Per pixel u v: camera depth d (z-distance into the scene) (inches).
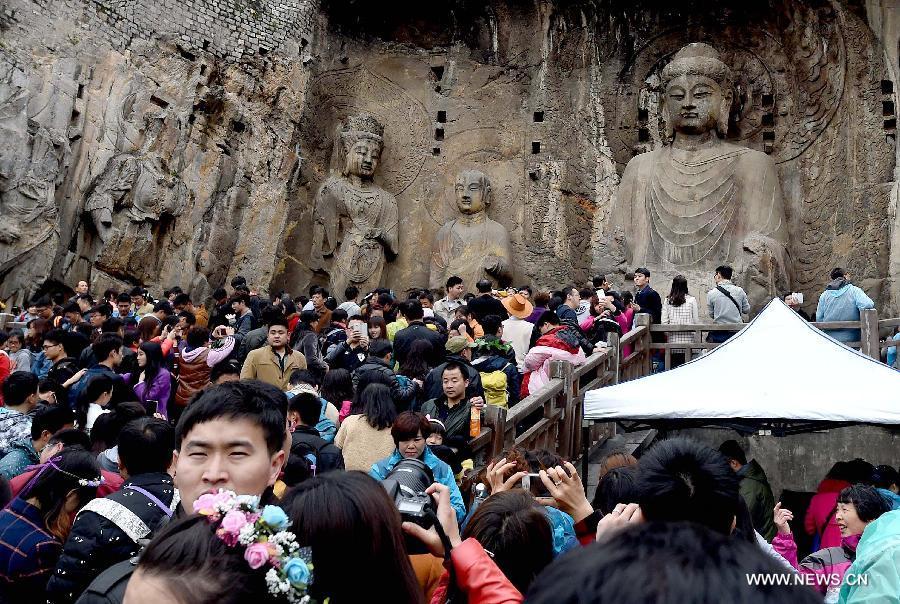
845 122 665.6
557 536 166.1
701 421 311.4
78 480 171.8
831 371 288.0
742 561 55.1
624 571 54.3
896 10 645.3
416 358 320.5
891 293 605.6
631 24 740.0
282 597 84.5
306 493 103.0
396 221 719.1
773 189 666.8
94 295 564.7
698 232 663.1
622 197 694.5
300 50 703.1
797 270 673.6
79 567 141.6
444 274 689.0
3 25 538.9
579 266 706.8
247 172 660.1
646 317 461.1
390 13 755.4
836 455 399.5
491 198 721.0
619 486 165.2
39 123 540.1
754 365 295.3
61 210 556.7
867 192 643.5
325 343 416.2
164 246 605.6
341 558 99.4
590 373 391.2
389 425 244.7
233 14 664.4
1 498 171.0
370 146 711.7
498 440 273.1
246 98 667.4
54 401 284.5
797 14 687.7
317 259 702.5
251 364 334.0
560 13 727.7
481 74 749.9
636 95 741.3
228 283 647.8
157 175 588.4
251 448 122.9
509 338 415.5
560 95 730.2
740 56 723.4
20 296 523.5
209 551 84.0
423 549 143.5
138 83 601.3
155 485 153.9
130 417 220.8
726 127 687.1
